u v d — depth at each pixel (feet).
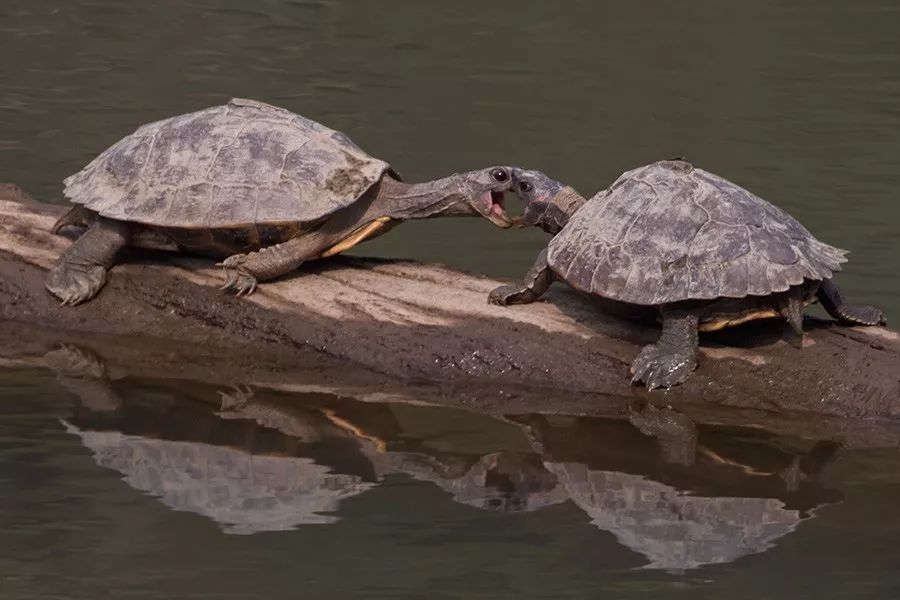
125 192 108.78
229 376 108.47
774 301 96.53
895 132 181.47
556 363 103.50
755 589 79.10
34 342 112.16
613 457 96.07
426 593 78.07
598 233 100.27
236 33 222.69
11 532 84.12
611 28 232.32
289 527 85.71
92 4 234.99
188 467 93.61
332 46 217.36
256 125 110.32
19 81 194.18
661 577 80.43
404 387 105.91
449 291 109.70
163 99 188.65
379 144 173.17
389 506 88.74
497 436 99.14
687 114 188.65
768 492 91.20
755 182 161.68
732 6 248.32
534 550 83.41
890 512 88.48
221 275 111.75
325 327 108.78
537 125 182.70
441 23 231.91
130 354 110.73
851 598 78.07
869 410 97.40
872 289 130.41
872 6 249.34
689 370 97.96
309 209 106.32
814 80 205.46
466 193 110.01
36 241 116.78
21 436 97.19
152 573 80.23
